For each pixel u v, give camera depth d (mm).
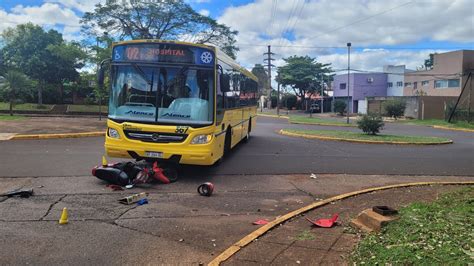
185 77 9758
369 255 4852
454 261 4297
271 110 78562
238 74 14391
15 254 5000
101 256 5035
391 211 6188
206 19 39250
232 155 13969
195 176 10289
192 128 9516
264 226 6188
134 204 7500
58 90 48656
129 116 9719
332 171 11602
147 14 37594
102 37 35250
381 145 18766
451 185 9555
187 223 6516
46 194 7977
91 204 7375
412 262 4395
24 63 45062
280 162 12805
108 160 11891
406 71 66750
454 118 40312
